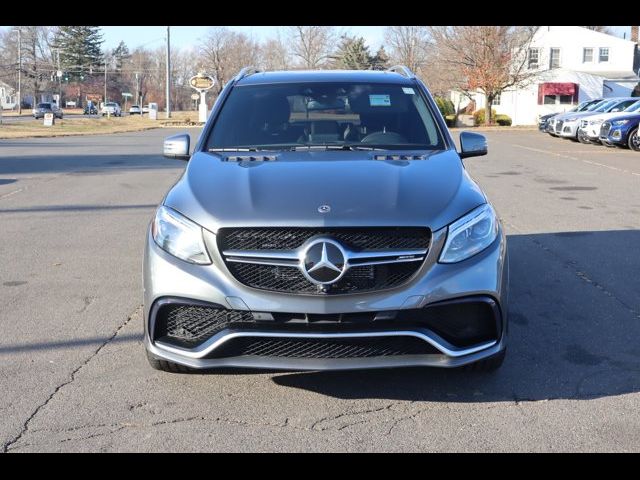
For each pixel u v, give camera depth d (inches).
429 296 143.4
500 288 150.6
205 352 145.9
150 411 153.9
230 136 202.5
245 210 148.3
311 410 153.9
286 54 3368.6
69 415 152.1
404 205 149.1
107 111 3253.0
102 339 199.3
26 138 1258.0
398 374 171.6
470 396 159.9
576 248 309.4
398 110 210.1
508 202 441.1
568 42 2123.5
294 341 144.5
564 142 1071.6
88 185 530.9
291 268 143.9
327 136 201.3
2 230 354.3
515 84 1959.9
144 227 362.3
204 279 146.0
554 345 192.4
